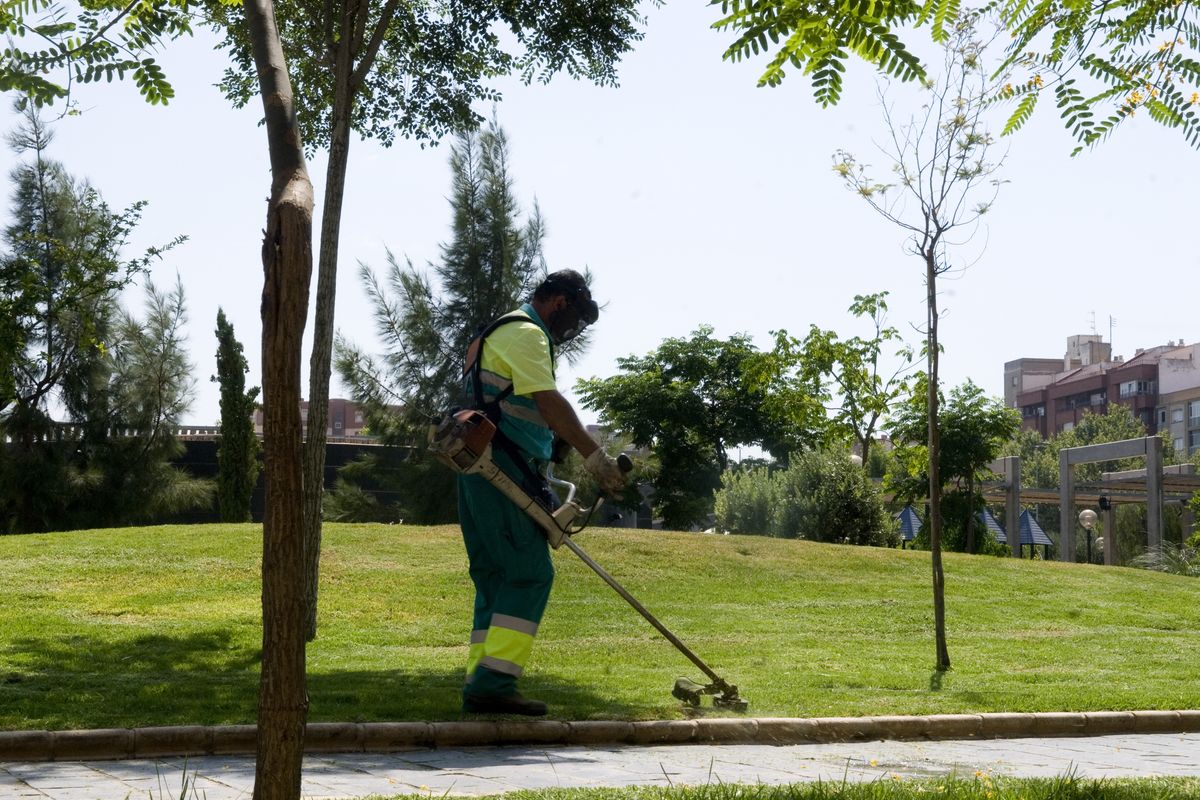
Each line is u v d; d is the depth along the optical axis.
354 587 15.48
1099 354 124.38
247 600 14.39
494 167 30.78
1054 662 11.36
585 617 14.26
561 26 14.27
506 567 6.40
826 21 3.41
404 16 14.41
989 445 33.66
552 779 4.80
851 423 30.86
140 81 3.95
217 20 12.55
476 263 30.50
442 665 9.89
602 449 6.25
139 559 16.33
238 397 32.44
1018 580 18.88
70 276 25.77
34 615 13.00
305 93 14.16
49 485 30.59
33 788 4.37
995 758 5.94
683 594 16.36
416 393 30.00
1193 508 30.27
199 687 7.40
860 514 26.84
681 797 3.91
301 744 2.09
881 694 8.26
